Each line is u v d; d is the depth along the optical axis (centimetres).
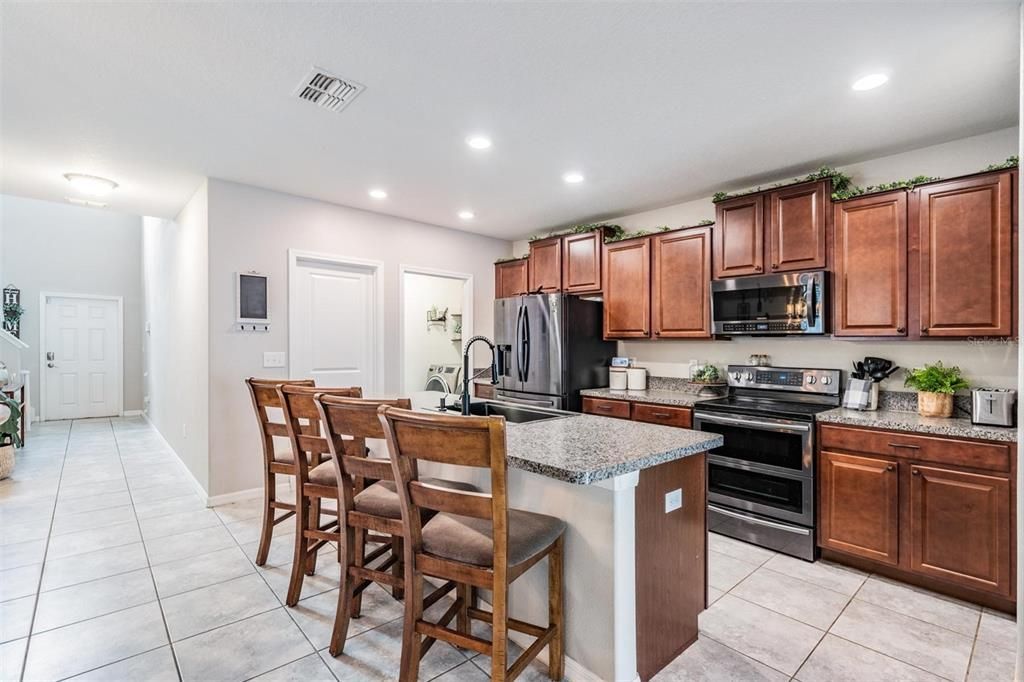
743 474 306
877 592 241
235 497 364
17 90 229
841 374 320
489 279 543
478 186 368
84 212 764
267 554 264
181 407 446
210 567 260
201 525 318
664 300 387
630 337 411
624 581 161
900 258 270
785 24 179
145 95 233
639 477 168
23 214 720
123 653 189
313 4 170
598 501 164
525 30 184
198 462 381
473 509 139
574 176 345
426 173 340
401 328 461
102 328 777
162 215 465
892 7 169
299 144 292
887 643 199
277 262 383
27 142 289
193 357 393
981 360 269
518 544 148
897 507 247
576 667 171
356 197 397
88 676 176
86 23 180
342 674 178
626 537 161
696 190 376
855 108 243
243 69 211
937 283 257
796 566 270
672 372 416
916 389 275
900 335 270
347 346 429
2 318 686
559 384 413
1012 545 216
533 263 495
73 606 222
